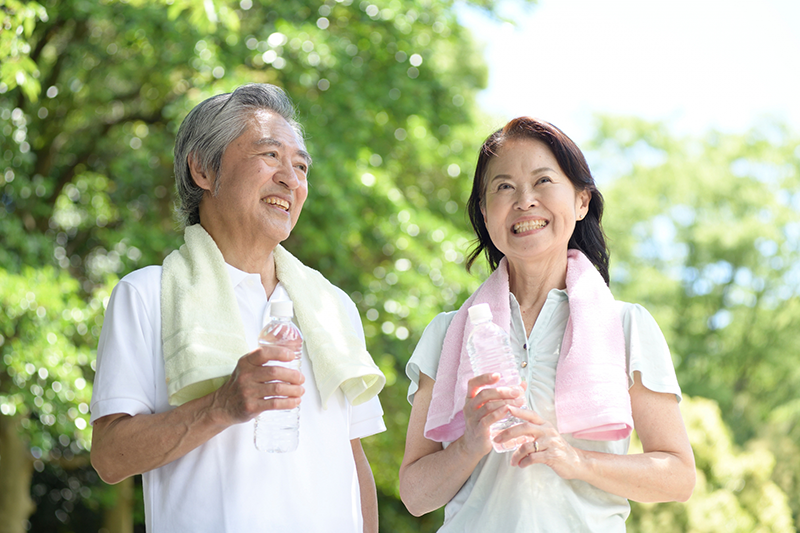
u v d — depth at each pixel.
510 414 1.95
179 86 8.41
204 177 2.25
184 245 2.25
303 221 8.18
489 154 2.29
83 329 6.87
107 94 8.77
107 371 2.03
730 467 9.06
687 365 20.59
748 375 21.12
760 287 20.94
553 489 2.07
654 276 19.70
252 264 2.25
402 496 2.29
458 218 9.70
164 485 2.04
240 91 2.28
